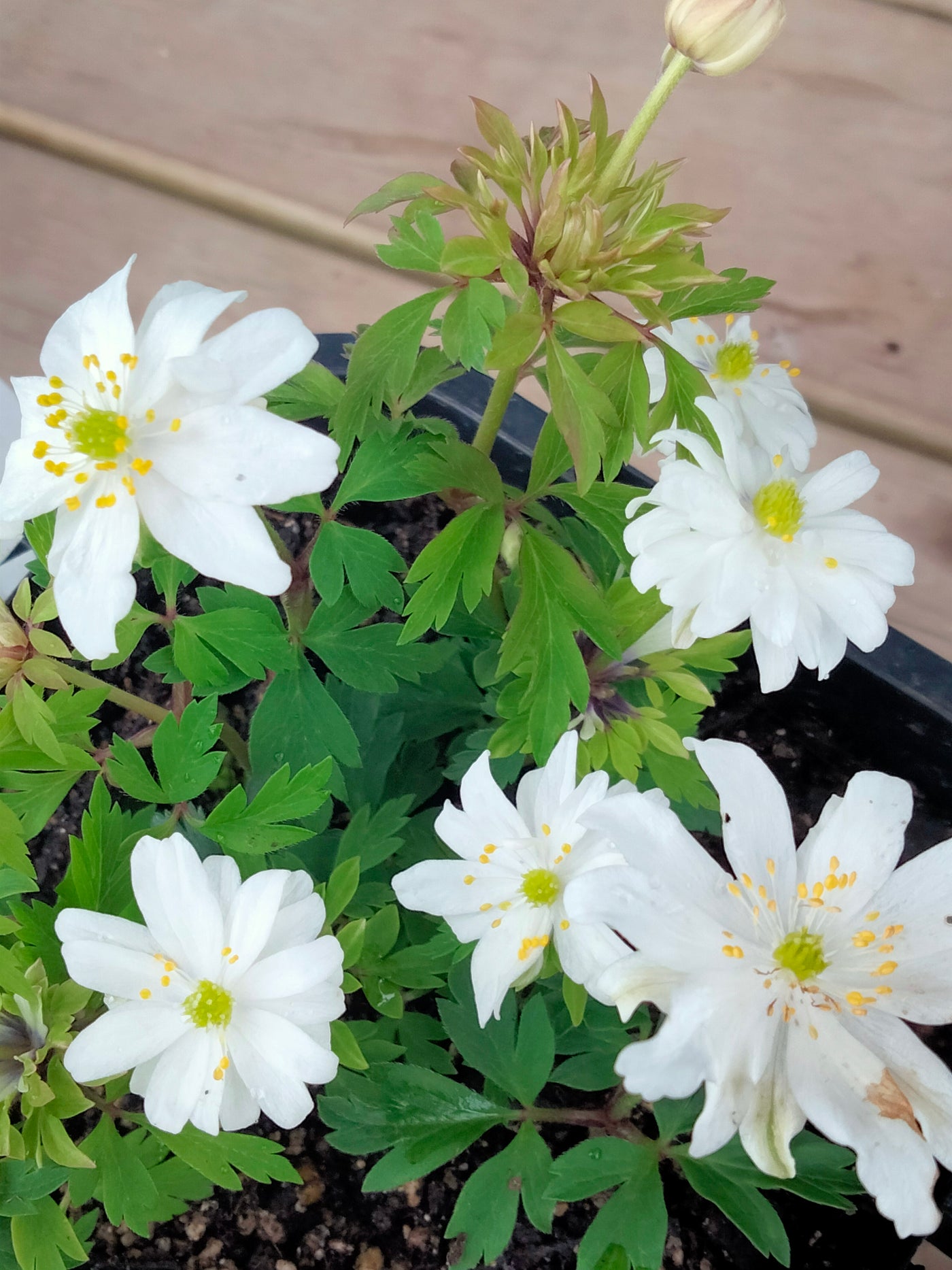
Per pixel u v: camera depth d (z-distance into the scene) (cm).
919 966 12
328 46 30
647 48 30
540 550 16
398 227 15
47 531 15
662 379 18
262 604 17
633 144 14
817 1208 18
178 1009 14
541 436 17
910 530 26
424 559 16
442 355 18
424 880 15
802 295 28
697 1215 17
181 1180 15
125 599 13
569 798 15
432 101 29
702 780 17
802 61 29
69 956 13
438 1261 17
